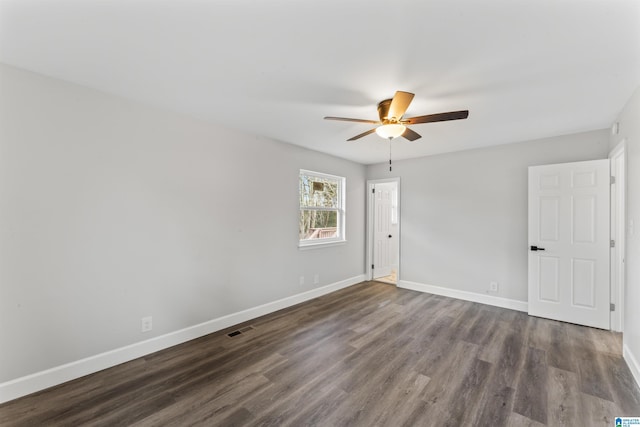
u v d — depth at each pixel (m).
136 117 2.47
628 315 2.35
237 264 3.25
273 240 3.66
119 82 2.14
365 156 4.64
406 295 4.41
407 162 4.80
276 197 3.70
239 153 3.27
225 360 2.43
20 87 1.93
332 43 1.65
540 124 3.02
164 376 2.19
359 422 1.71
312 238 4.38
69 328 2.13
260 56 1.79
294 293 3.96
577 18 1.41
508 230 3.81
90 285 2.22
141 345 2.50
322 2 1.32
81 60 1.84
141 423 1.70
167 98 2.41
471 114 2.73
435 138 3.56
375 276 5.49
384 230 5.72
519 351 2.58
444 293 4.38
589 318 3.15
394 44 1.65
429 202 4.54
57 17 1.42
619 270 3.02
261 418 1.74
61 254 2.10
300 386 2.06
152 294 2.57
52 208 2.05
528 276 3.54
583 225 3.20
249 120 2.95
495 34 1.55
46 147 2.03
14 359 1.91
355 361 2.41
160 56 1.80
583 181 3.20
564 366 2.32
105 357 2.29
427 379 2.15
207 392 1.99
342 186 4.87
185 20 1.45
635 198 2.23
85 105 2.20
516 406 1.84
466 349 2.62
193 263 2.86
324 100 2.44
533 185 3.50
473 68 1.91
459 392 1.99
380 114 2.47
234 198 3.22
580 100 2.40
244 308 3.33
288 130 3.28
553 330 3.06
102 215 2.29
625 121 2.50
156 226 2.60
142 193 2.51
